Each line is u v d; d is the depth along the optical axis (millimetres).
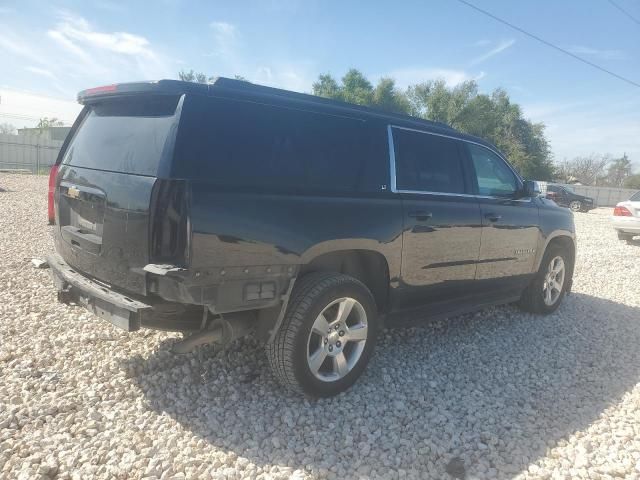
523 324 5660
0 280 5715
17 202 13367
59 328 4465
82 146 3648
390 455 2992
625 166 80125
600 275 8883
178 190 2867
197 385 3635
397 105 46094
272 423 3234
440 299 4523
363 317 3701
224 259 2934
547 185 32844
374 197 3809
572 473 2891
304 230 3277
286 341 3283
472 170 4848
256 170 3199
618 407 3773
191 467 2750
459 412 3557
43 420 3100
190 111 2998
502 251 5055
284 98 3479
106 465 2711
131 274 3020
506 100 53875
